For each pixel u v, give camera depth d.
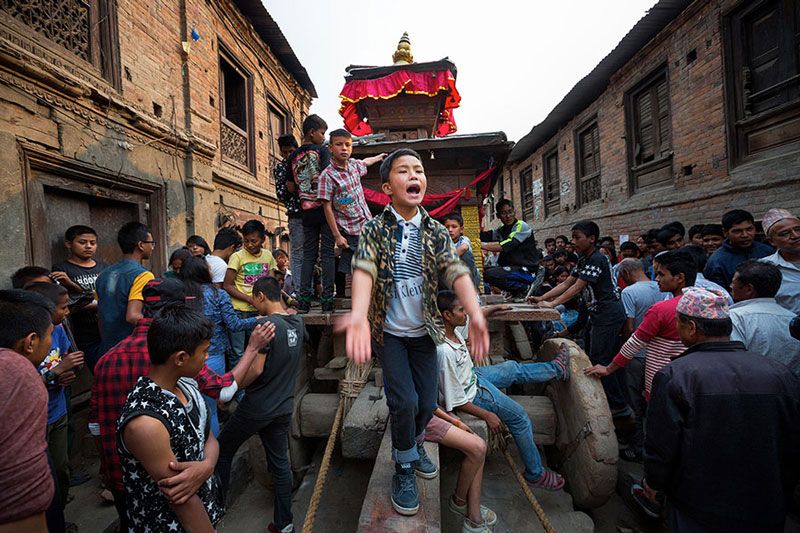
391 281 1.72
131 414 1.49
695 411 1.84
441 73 5.46
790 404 1.77
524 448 2.74
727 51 6.41
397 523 1.77
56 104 4.01
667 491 2.00
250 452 3.33
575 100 11.11
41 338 1.84
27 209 3.73
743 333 2.53
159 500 1.57
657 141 8.45
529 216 17.39
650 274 5.80
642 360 3.86
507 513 2.87
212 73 7.28
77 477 3.56
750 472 1.76
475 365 3.19
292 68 11.29
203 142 6.57
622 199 9.59
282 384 2.78
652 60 8.23
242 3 8.30
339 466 3.54
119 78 4.96
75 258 3.85
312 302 4.79
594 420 2.78
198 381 2.29
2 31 3.51
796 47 5.50
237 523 3.11
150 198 5.64
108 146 4.71
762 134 6.02
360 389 3.15
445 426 2.24
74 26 4.38
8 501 1.26
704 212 6.87
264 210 9.70
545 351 3.40
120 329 3.22
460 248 3.69
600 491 2.72
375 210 4.89
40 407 1.39
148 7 5.57
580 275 4.02
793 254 2.94
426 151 4.61
